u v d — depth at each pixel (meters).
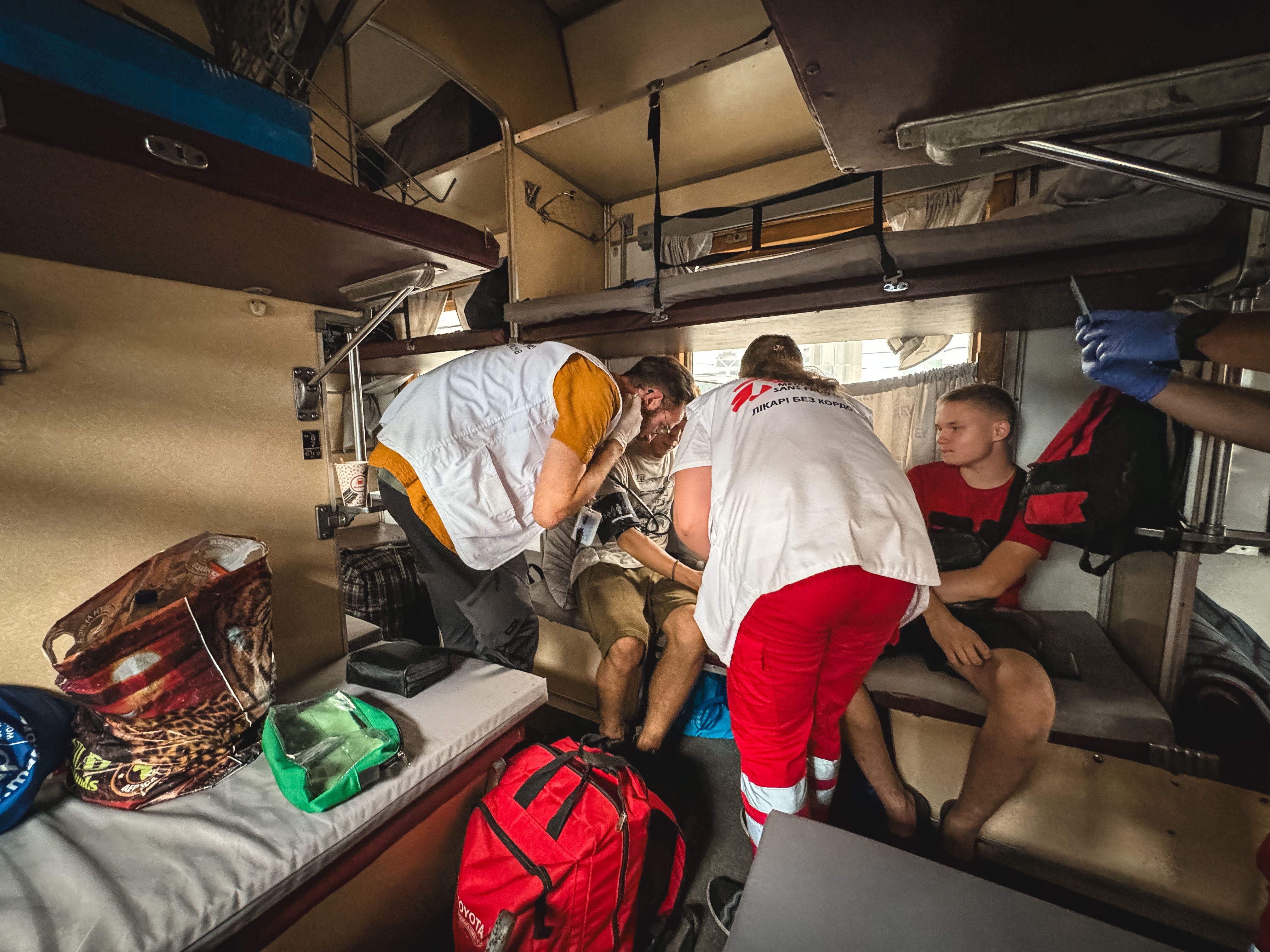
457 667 1.31
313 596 1.34
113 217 0.75
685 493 1.30
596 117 1.86
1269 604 1.55
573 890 0.95
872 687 1.44
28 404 0.90
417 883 1.11
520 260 2.10
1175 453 1.19
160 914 0.64
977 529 1.61
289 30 0.90
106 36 0.67
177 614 0.87
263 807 0.84
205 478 1.13
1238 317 0.84
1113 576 1.62
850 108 0.56
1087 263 1.09
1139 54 0.45
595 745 1.26
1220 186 0.48
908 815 1.42
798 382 1.24
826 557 0.95
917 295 1.26
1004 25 0.42
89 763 0.83
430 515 1.27
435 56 1.80
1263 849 0.66
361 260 1.01
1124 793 1.21
